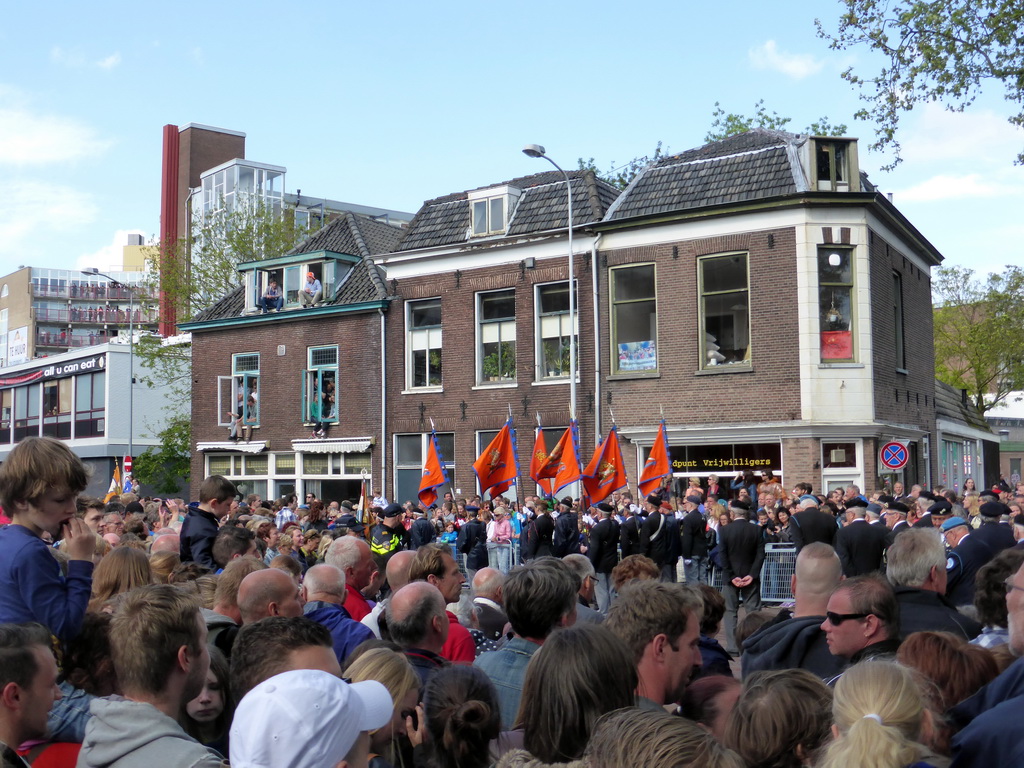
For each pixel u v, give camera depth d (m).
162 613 3.31
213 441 30.17
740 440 21.38
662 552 15.52
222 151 74.50
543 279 23.92
